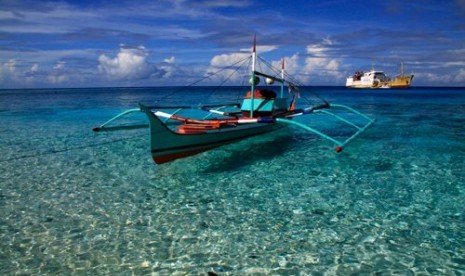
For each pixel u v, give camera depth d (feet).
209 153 43.65
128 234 22.66
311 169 37.60
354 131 65.41
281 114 52.24
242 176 35.14
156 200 28.68
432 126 70.95
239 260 19.60
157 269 18.70
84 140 55.01
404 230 23.13
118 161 41.57
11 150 47.67
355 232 22.89
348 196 29.40
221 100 176.35
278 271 18.53
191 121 45.11
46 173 36.50
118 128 50.72
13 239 21.97
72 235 22.52
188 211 26.40
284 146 49.75
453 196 29.22
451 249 20.67
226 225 23.98
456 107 123.13
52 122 78.07
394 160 41.37
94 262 19.36
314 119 86.28
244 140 49.70
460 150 46.75
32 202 28.27
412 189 31.04
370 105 134.92
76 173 36.52
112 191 30.89
